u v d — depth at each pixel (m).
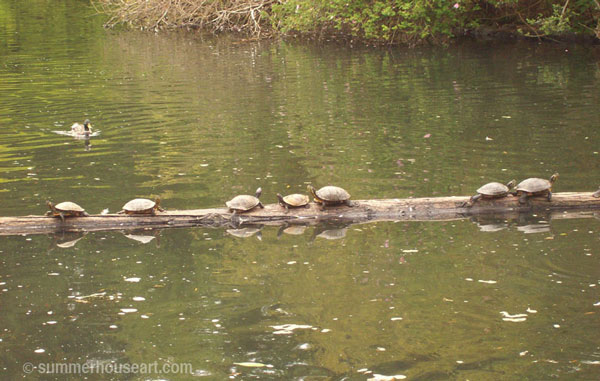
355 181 10.11
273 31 29.42
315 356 5.49
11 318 6.22
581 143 11.77
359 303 6.36
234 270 7.21
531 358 5.37
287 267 7.25
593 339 5.62
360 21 25.98
